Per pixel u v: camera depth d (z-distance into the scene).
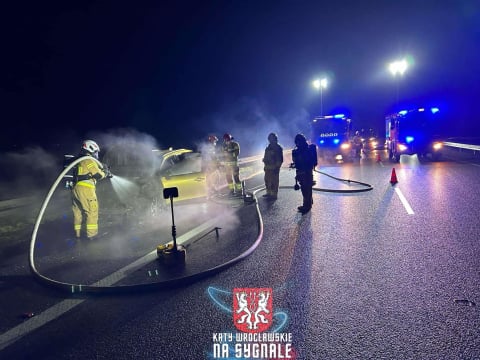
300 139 8.08
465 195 9.23
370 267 4.78
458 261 4.88
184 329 3.48
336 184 11.69
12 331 3.55
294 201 9.30
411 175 13.34
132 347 3.22
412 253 5.24
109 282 4.55
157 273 4.79
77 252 5.82
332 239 6.02
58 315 3.83
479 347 3.05
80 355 3.14
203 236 6.43
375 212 7.76
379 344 3.13
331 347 3.12
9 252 5.92
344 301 3.88
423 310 3.65
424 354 2.98
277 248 5.66
